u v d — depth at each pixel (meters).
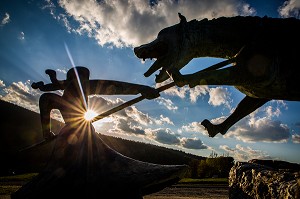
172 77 3.45
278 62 3.41
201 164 39.62
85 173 2.79
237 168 4.15
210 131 4.20
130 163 3.01
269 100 4.05
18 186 18.98
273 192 3.12
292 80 3.41
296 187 2.72
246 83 3.46
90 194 2.66
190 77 3.38
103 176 2.79
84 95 3.12
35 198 2.69
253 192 3.55
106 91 3.18
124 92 3.18
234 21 3.75
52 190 2.70
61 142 3.00
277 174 3.26
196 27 3.84
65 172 2.81
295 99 3.61
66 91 3.16
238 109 4.20
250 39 3.58
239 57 3.47
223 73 3.40
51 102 3.19
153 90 3.17
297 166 3.90
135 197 2.70
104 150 3.04
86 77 3.20
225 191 18.02
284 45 3.43
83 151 2.94
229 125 4.21
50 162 2.95
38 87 3.29
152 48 3.96
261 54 3.39
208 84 3.46
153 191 3.07
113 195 2.67
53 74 3.31
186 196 14.05
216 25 3.79
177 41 3.85
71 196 2.67
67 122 3.11
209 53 3.91
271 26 3.54
